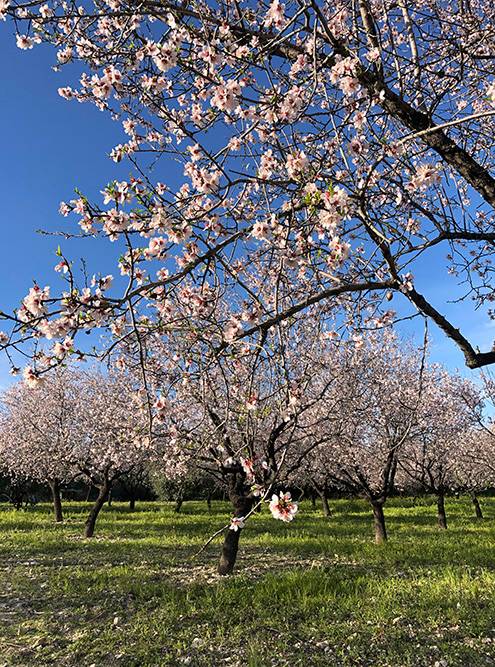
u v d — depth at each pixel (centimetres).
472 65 398
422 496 3125
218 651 532
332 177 274
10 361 252
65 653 534
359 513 2247
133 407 1214
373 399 1350
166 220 264
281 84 352
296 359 653
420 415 1316
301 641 550
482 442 2045
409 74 352
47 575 886
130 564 992
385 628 573
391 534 1436
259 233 279
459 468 1938
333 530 1561
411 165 320
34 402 1827
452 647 514
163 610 661
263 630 582
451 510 2397
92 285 258
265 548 1191
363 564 950
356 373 1192
